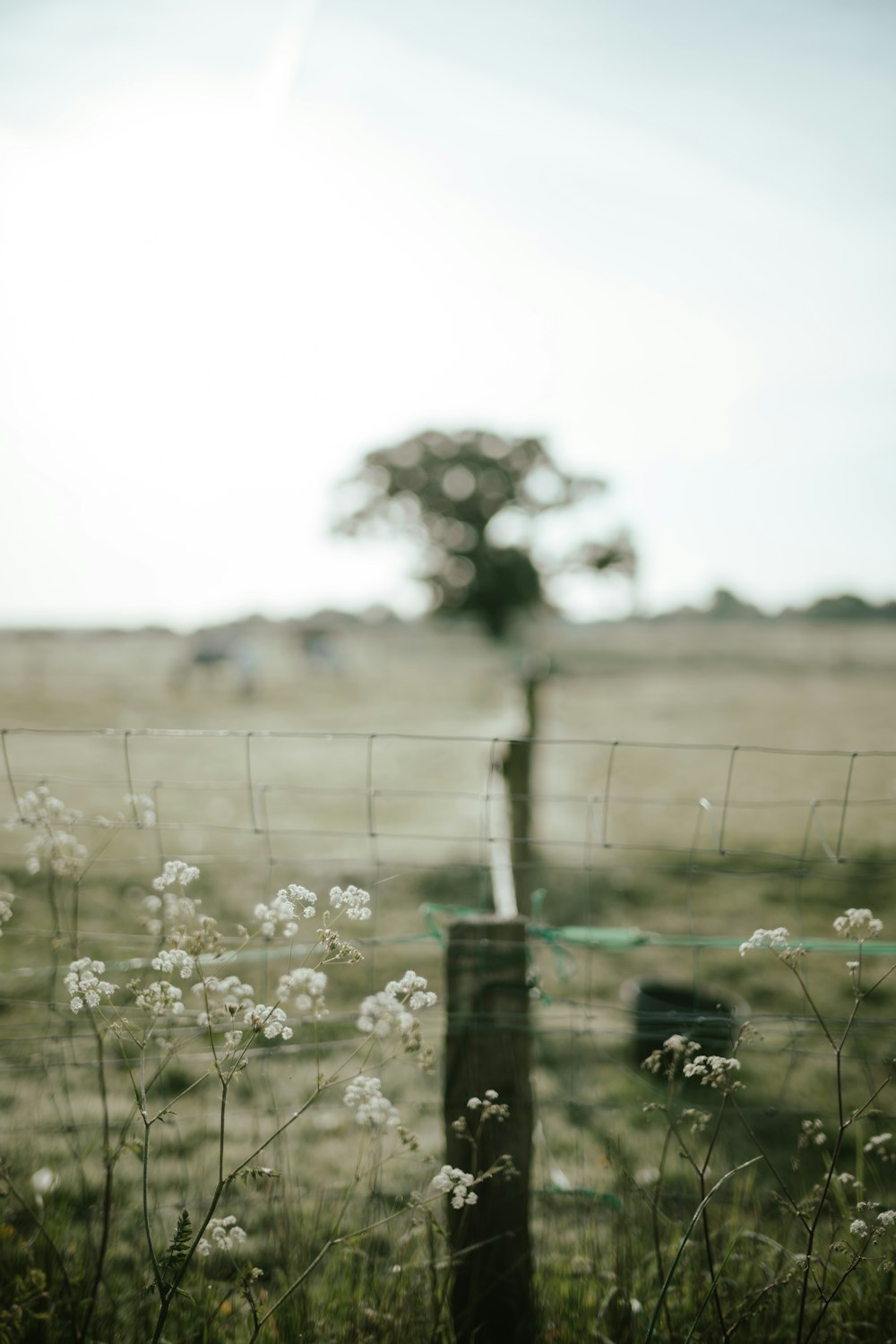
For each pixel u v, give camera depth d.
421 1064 1.91
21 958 5.51
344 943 1.89
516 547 44.88
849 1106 4.14
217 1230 1.93
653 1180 3.18
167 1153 3.40
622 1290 2.32
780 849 9.72
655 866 8.80
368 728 19.75
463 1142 2.36
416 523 46.53
